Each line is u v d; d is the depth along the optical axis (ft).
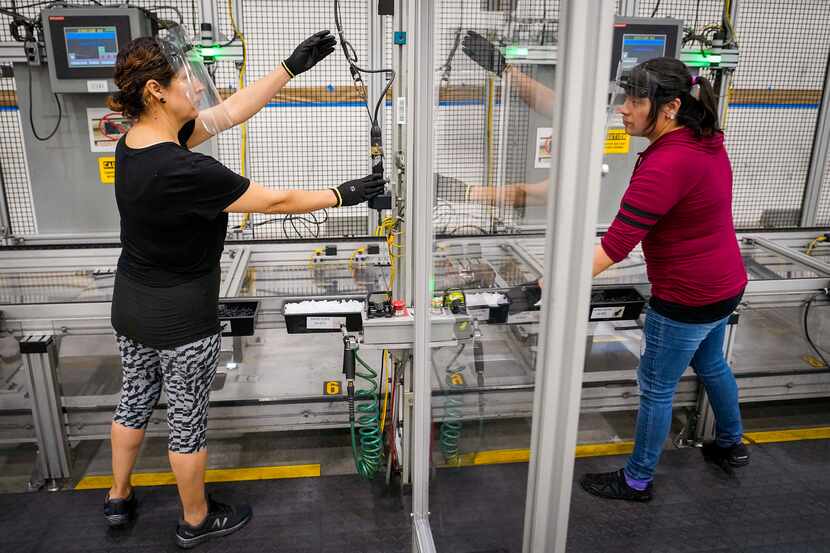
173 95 5.66
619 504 7.89
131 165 5.69
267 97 6.81
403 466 7.95
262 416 8.61
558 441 2.74
